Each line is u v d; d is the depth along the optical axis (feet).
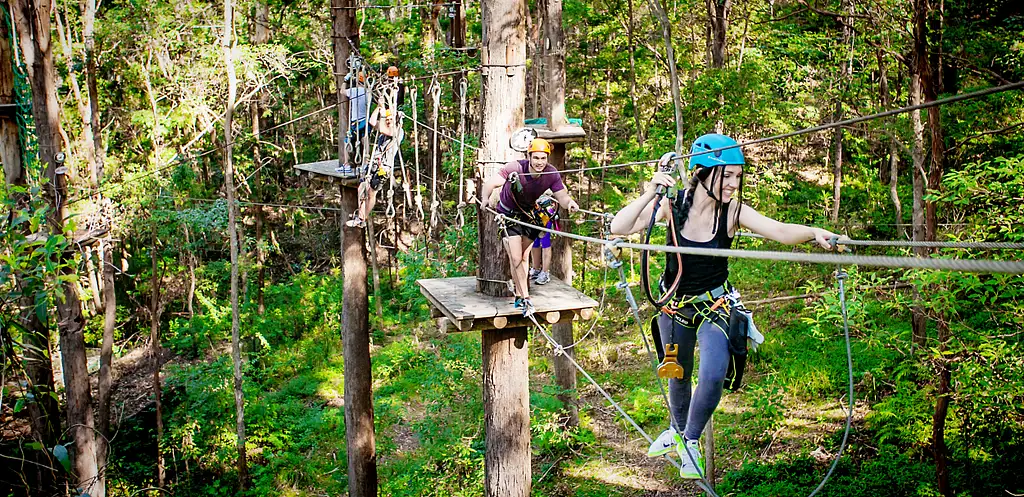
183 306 86.79
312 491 56.75
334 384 72.33
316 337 80.48
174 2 65.82
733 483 45.01
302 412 67.05
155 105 65.67
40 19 32.53
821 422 48.75
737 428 50.19
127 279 84.69
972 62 43.96
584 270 70.13
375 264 84.28
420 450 52.90
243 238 83.41
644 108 83.05
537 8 75.00
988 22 47.19
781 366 54.54
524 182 23.25
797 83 58.54
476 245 57.93
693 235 12.37
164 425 65.57
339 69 41.11
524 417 32.04
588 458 52.24
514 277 24.86
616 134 98.37
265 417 64.34
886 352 43.09
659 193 12.33
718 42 63.77
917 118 47.32
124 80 73.10
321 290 85.35
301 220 97.76
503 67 27.99
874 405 42.04
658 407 55.11
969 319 38.14
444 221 73.56
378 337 78.64
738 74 53.67
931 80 36.01
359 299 46.68
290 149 98.89
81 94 63.00
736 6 72.13
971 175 32.19
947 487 36.35
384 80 31.30
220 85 68.33
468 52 57.93
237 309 59.16
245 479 58.34
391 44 74.74
